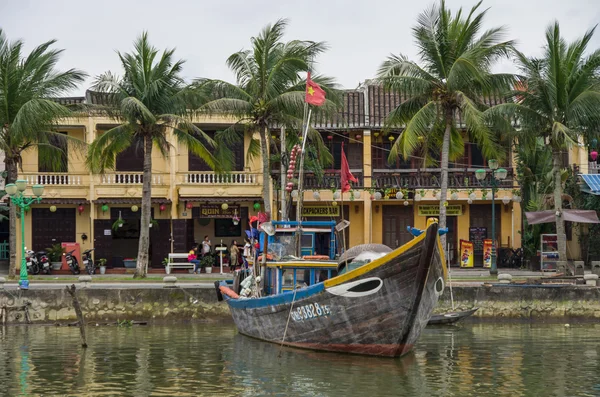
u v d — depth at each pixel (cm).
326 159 3744
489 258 4234
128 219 4434
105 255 4297
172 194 4288
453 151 3841
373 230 4475
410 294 1991
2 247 4628
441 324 2859
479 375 1981
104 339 2556
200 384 1884
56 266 4194
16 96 3594
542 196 4156
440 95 3400
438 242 1998
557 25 3300
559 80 3309
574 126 3362
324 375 1948
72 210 4366
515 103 3375
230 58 3431
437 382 1897
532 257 4041
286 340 2300
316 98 2617
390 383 1880
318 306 2142
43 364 2136
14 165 3712
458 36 3359
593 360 2181
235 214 4381
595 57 3294
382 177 4384
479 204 4447
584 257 4341
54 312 2933
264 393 1792
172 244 4294
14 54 3584
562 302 2975
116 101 3547
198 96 3516
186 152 4409
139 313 2958
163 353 2283
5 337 2611
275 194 4316
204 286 3094
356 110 4444
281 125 3769
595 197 4141
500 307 2973
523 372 2020
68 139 3769
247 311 2450
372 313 2052
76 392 1822
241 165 4406
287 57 3359
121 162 4412
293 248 2494
